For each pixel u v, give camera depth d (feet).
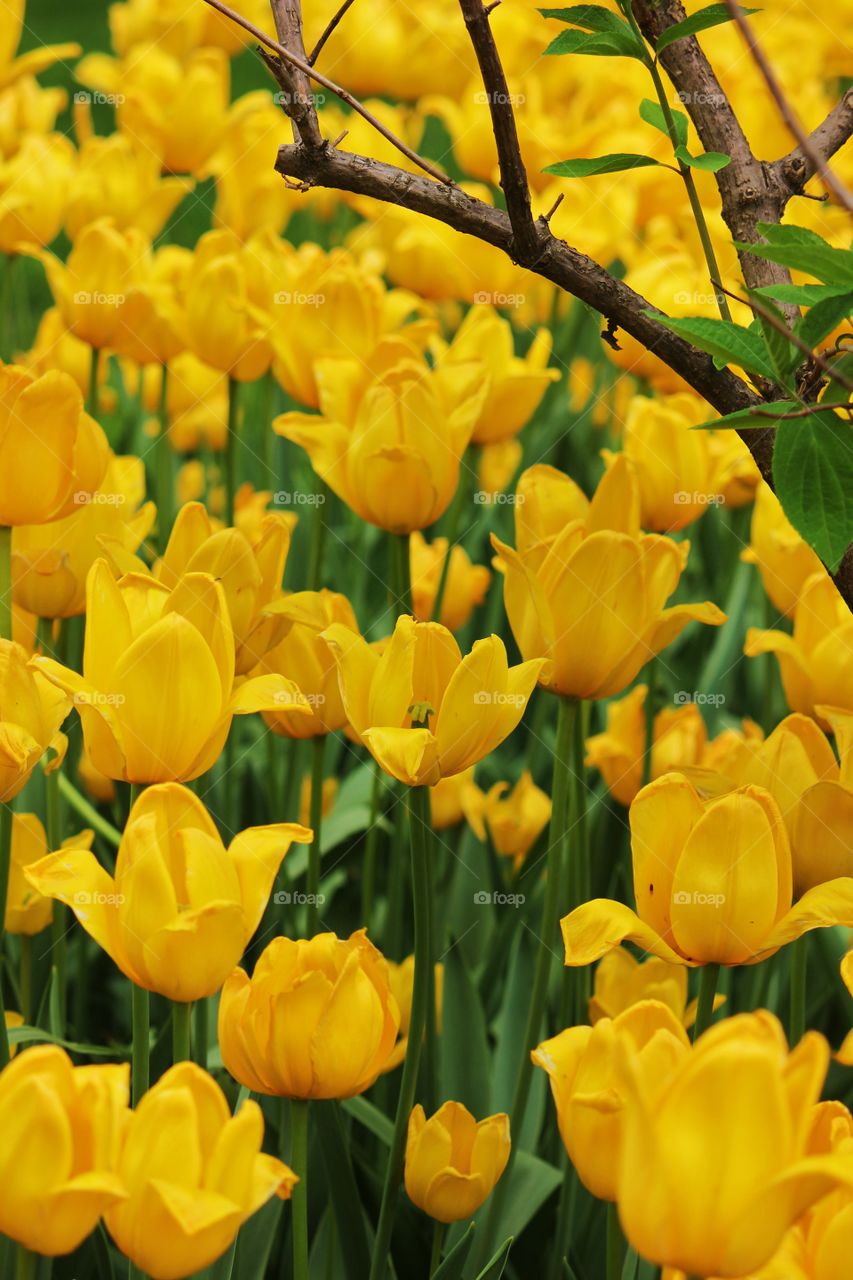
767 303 5.14
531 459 9.29
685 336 5.18
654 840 5.29
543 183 9.19
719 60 10.53
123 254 6.95
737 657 7.82
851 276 5.09
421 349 7.02
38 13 22.07
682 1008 5.71
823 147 5.52
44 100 9.77
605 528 5.86
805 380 5.25
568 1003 5.96
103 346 7.23
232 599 5.64
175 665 5.25
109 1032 7.09
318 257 6.82
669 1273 4.89
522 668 5.48
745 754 5.71
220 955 5.06
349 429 6.37
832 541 5.15
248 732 8.13
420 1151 5.41
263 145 8.75
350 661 5.46
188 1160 4.76
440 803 6.73
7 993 6.54
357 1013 5.18
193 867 5.07
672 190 8.73
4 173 8.53
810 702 6.03
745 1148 4.66
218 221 8.98
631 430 6.49
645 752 6.52
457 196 5.37
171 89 9.39
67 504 5.85
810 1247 4.83
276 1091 5.24
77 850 5.13
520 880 6.45
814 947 6.43
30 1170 4.73
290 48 5.33
